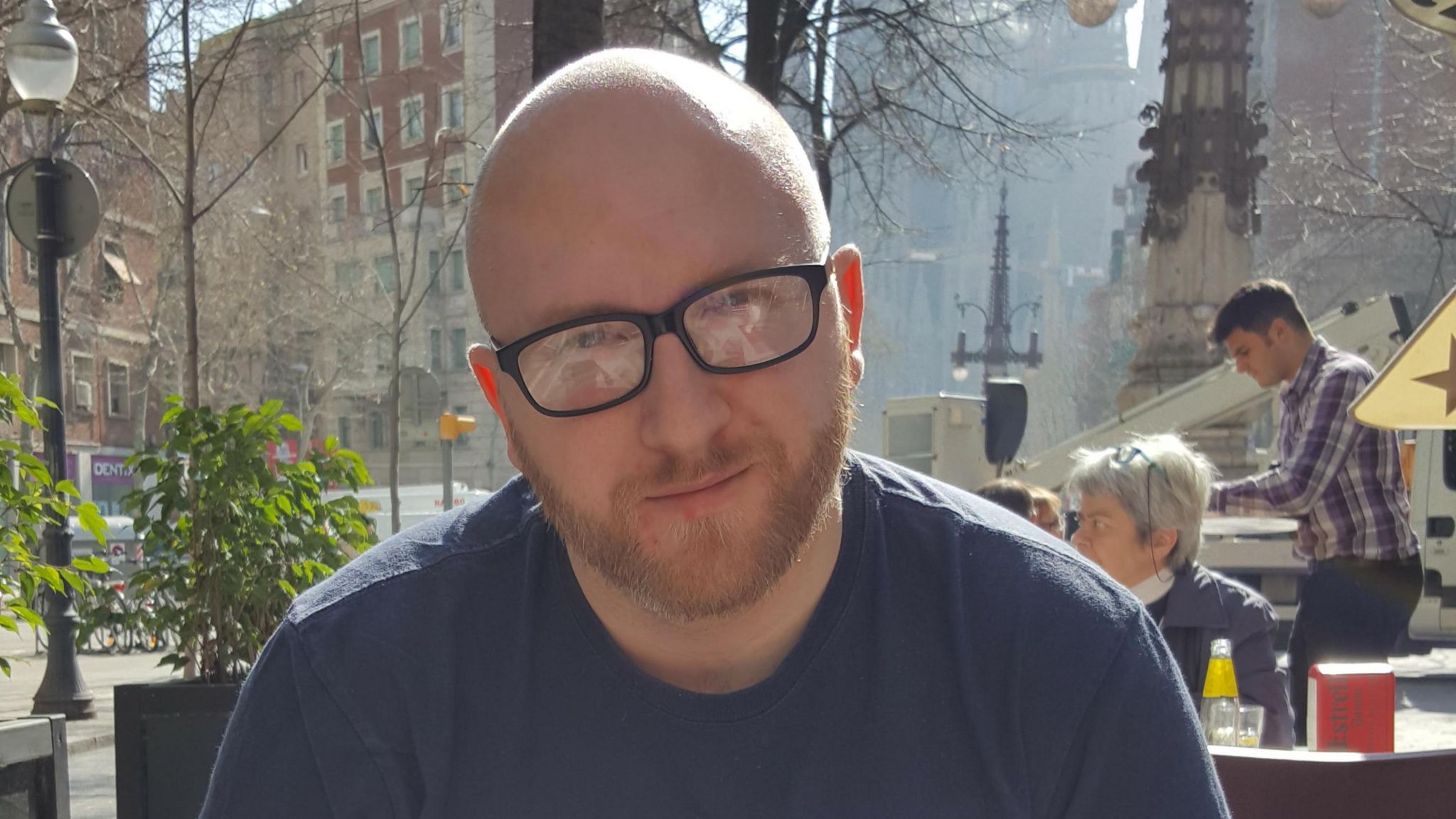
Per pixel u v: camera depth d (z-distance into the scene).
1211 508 4.45
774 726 1.21
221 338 29.00
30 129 11.29
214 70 10.30
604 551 1.16
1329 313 9.75
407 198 31.66
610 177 1.12
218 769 1.29
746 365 1.12
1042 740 1.20
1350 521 4.28
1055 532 5.30
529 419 1.17
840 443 1.18
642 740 1.22
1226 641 2.85
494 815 1.23
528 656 1.25
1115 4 9.91
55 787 3.31
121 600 4.55
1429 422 2.12
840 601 1.24
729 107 1.17
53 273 8.10
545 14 5.61
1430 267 14.59
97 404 35.03
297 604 1.34
